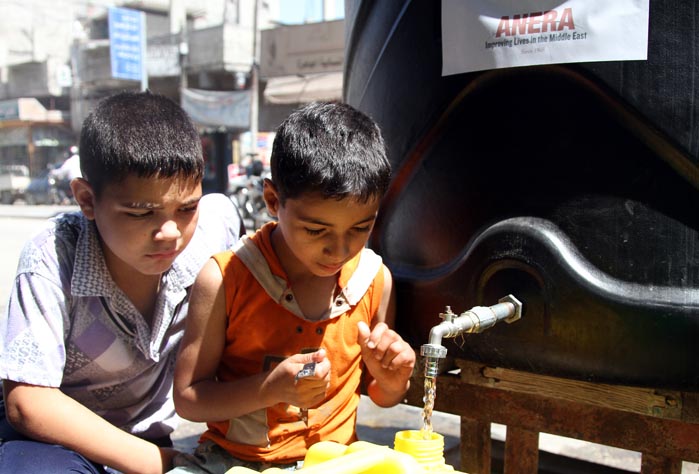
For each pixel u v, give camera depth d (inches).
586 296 47.9
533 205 50.9
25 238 422.3
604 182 48.4
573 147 49.4
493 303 51.8
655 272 47.0
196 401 52.9
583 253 48.9
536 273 49.3
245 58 769.6
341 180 45.8
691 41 45.1
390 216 62.5
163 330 58.1
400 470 36.8
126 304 56.4
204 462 54.6
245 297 54.0
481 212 53.9
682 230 46.3
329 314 55.1
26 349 51.9
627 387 50.6
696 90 45.1
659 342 46.3
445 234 56.9
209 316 54.1
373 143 49.8
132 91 60.9
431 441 40.6
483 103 53.5
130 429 61.2
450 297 55.0
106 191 49.9
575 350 48.7
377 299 57.9
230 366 56.2
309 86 637.9
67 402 52.9
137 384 60.0
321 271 49.9
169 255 51.9
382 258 63.5
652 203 47.1
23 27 1247.5
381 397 58.1
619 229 47.9
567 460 81.1
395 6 60.2
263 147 730.8
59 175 842.8
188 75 823.1
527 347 50.6
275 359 54.7
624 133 47.7
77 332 56.0
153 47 812.6
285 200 48.9
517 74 51.5
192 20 1057.5
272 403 49.9
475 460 63.4
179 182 50.0
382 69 62.5
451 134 56.0
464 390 60.4
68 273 55.1
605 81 47.7
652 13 46.1
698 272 45.9
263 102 768.3
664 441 51.3
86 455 52.4
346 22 73.2
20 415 51.9
